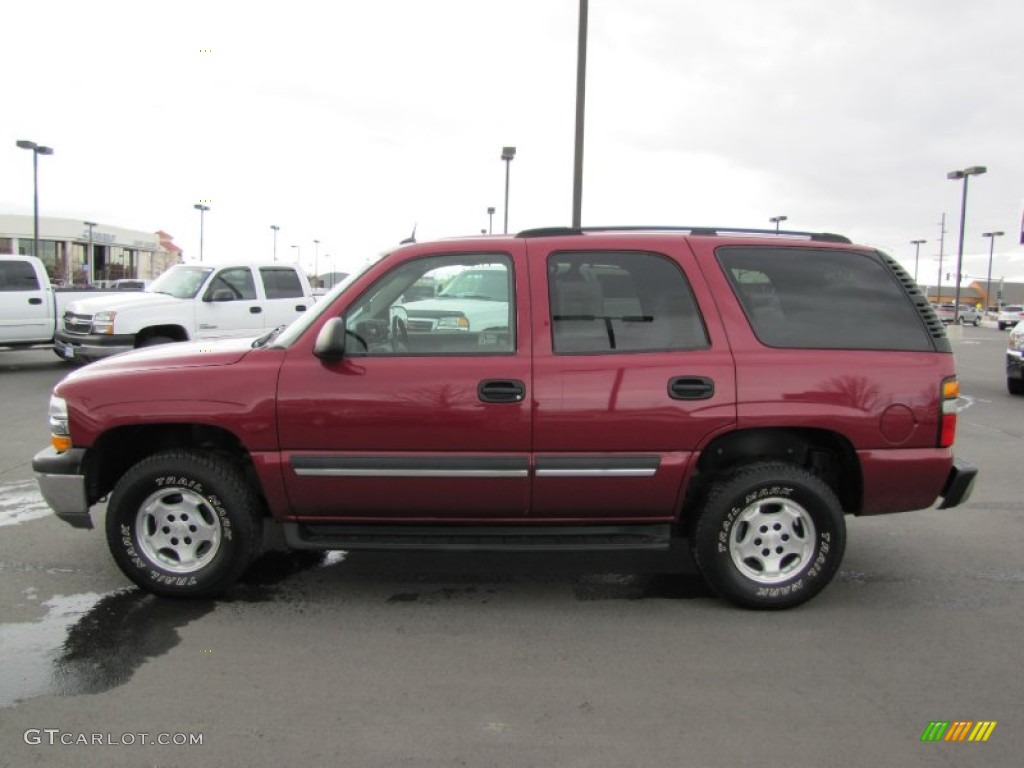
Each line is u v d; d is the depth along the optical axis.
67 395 4.11
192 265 13.54
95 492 4.32
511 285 4.10
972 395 13.43
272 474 4.03
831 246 4.27
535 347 4.02
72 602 4.23
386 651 3.71
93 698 3.25
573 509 4.08
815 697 3.31
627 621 4.08
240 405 4.01
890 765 2.84
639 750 2.91
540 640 3.85
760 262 4.20
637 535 4.19
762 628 4.00
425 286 4.18
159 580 4.19
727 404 3.96
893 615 4.18
